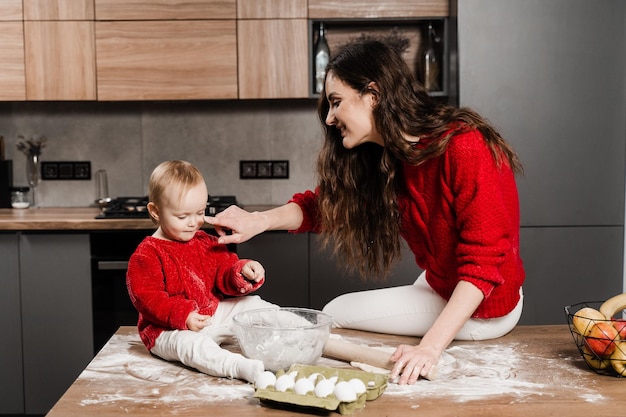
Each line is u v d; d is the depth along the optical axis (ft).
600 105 10.23
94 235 10.12
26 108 12.11
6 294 10.14
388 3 10.78
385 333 6.26
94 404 4.28
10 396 10.27
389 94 5.44
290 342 4.75
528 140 10.23
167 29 10.84
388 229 6.14
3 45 10.85
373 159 6.14
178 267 5.50
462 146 5.33
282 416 4.09
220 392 4.51
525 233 10.33
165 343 5.15
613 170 10.30
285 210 6.64
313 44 11.39
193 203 5.40
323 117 6.22
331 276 10.29
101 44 10.85
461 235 5.39
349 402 4.08
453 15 10.48
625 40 10.16
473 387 4.57
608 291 10.41
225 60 10.89
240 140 12.24
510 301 5.88
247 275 5.63
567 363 5.12
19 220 10.00
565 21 10.12
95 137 12.20
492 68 10.16
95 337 10.23
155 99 10.94
